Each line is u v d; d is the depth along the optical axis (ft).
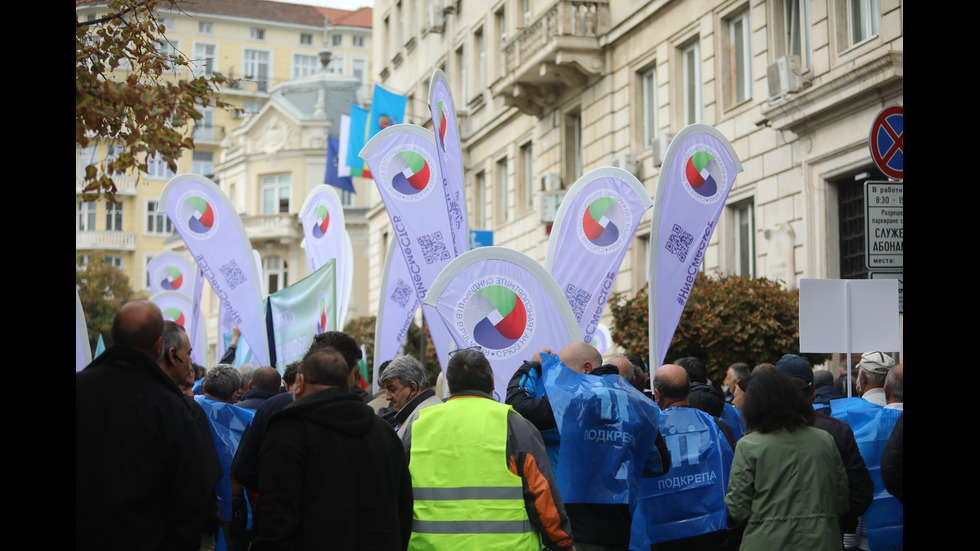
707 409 22.41
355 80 196.24
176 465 14.29
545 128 86.79
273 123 181.27
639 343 49.73
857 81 48.37
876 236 26.03
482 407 17.24
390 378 20.38
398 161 32.78
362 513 15.24
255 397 25.53
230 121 232.73
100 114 22.04
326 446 15.21
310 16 253.24
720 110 63.72
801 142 54.95
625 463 18.89
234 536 22.80
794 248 55.52
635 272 72.54
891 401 22.22
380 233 131.44
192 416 14.74
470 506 16.61
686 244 29.73
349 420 15.53
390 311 39.81
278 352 40.98
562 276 31.04
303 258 175.11
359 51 257.14
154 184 225.97
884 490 21.85
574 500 18.80
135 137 23.79
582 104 80.59
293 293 40.75
